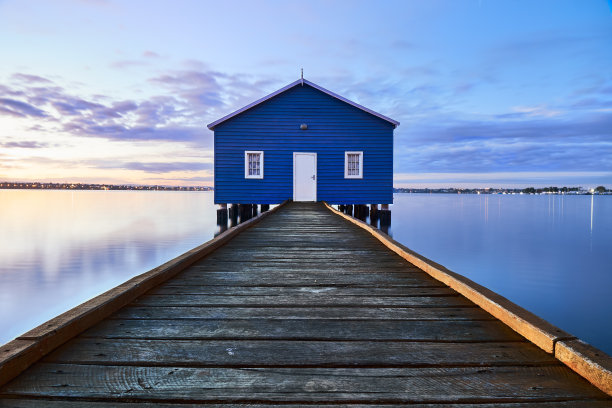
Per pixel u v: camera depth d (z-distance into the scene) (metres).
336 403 1.32
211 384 1.43
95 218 30.27
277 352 1.72
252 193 14.77
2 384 1.38
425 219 30.78
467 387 1.42
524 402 1.32
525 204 77.44
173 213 37.28
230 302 2.50
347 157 14.95
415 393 1.38
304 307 2.41
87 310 1.99
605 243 16.28
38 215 34.44
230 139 14.72
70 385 1.40
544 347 1.71
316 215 9.84
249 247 4.90
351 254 4.39
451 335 1.93
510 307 2.13
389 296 2.67
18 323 6.34
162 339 1.85
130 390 1.38
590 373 1.42
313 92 14.92
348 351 1.73
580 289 8.46
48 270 10.27
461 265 11.38
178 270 3.39
